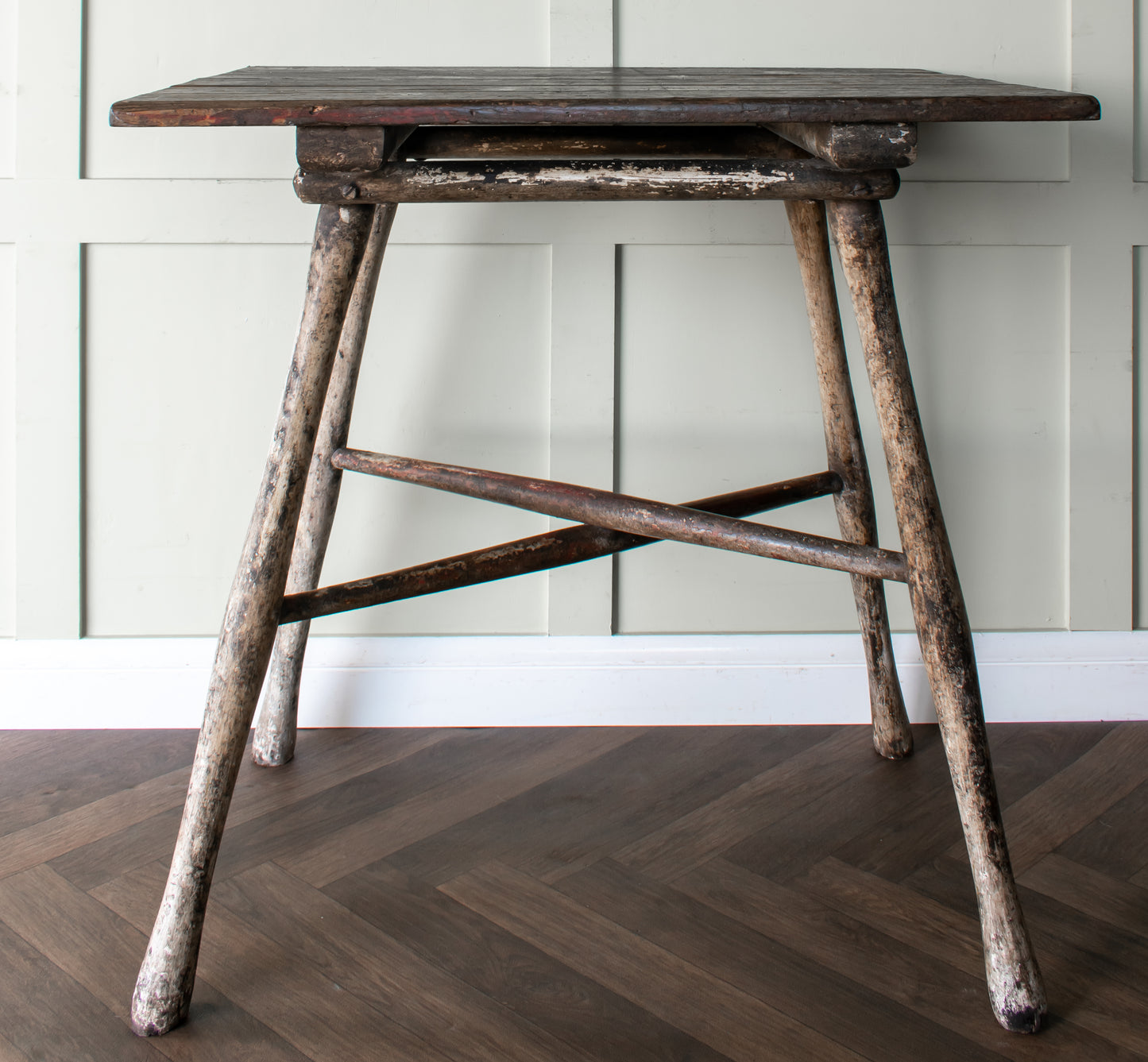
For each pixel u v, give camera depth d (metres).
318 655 1.47
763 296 1.43
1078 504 1.47
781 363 1.44
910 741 1.40
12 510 1.43
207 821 0.93
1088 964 1.00
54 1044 0.90
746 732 1.47
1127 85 1.39
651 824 1.23
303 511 1.30
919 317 1.43
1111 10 1.38
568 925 1.05
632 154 1.18
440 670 1.47
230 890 1.11
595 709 1.49
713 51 1.38
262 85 1.00
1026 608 1.50
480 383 1.43
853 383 1.47
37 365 1.39
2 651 1.44
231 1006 0.95
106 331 1.40
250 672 0.94
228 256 1.39
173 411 1.42
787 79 1.11
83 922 1.05
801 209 1.23
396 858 1.16
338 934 1.04
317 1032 0.92
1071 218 1.41
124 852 1.17
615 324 1.42
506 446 1.45
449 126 1.17
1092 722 1.50
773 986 0.97
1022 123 1.39
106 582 1.45
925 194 1.40
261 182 1.37
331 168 0.86
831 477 1.32
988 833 0.93
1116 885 1.12
